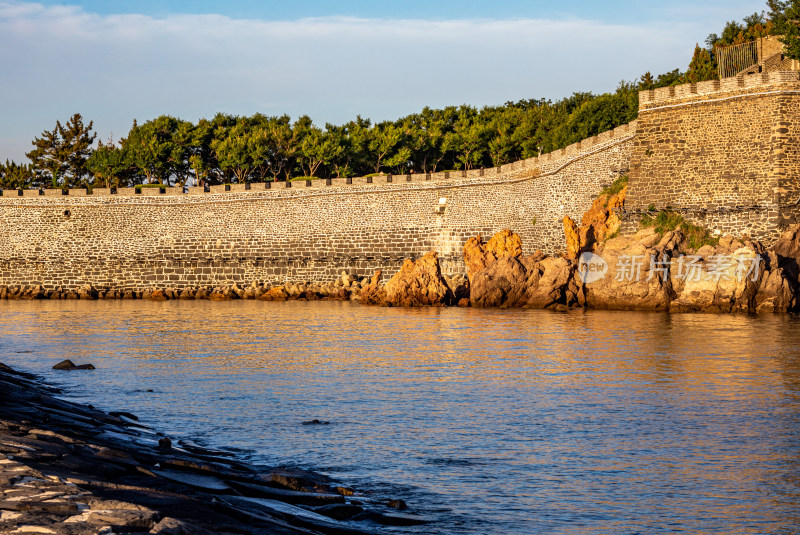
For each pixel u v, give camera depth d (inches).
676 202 2805.1
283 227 3486.7
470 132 4832.7
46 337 2159.2
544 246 3095.5
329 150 4586.6
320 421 1149.7
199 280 3565.5
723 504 794.8
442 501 804.6
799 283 2541.8
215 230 3558.1
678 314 2519.7
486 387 1400.1
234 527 594.2
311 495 773.9
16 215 3683.6
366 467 920.9
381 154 4788.4
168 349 1903.3
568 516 764.0
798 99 2623.0
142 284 3604.8
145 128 4894.2
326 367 1627.7
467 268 3208.7
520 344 1913.1
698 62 3850.9
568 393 1338.6
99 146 5378.9
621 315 2527.1
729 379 1435.8
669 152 2832.2
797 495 820.0
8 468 647.1
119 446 916.0
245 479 816.9
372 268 3376.0
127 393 1369.3
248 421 1153.4
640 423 1123.3
